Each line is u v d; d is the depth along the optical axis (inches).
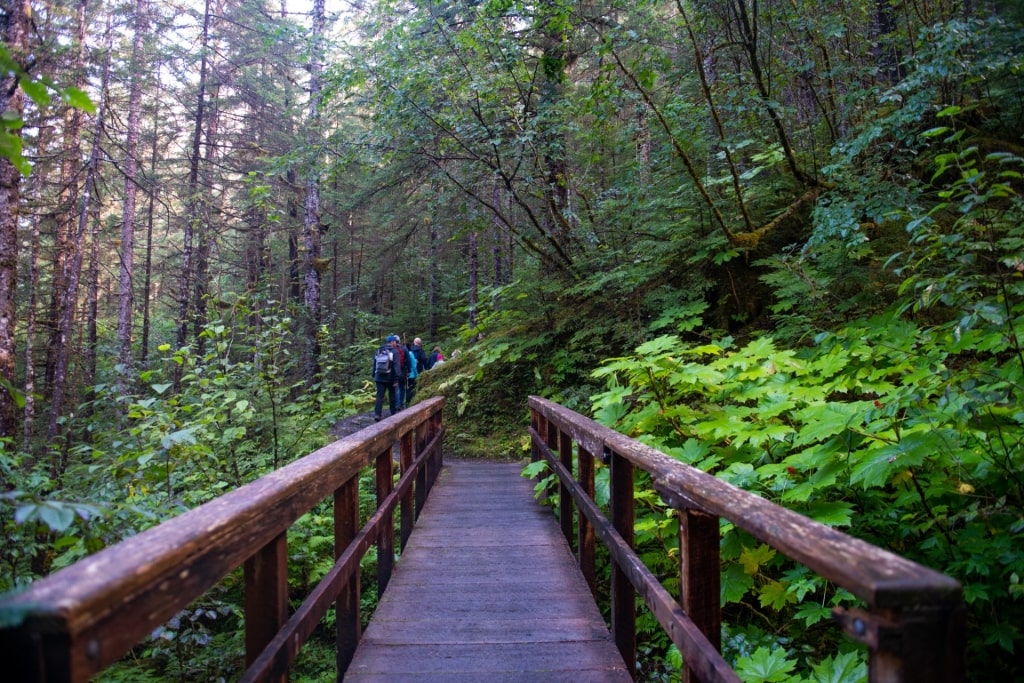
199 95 634.2
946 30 213.3
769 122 328.8
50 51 358.6
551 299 373.1
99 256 624.4
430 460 255.9
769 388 152.7
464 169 373.1
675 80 313.6
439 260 717.3
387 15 370.9
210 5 661.3
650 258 309.9
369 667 105.3
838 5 280.4
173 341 743.7
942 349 123.3
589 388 318.3
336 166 373.1
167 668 156.5
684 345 180.1
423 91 336.2
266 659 63.9
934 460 118.0
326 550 195.9
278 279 776.3
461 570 155.6
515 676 101.7
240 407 188.9
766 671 97.6
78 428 253.8
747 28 272.2
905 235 260.7
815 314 233.6
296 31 372.8
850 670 89.5
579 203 389.4
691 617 68.2
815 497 124.3
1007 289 113.0
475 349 425.1
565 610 129.8
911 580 35.2
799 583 111.7
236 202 672.4
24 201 404.5
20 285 517.7
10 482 152.6
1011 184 251.6
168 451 165.3
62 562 125.5
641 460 87.4
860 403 118.2
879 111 266.8
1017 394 103.6
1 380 70.5
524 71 342.6
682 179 331.0
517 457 342.0
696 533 69.2
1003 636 98.6
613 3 312.5
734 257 300.5
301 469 80.6
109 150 549.3
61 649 33.6
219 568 53.9
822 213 220.7
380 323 909.8
